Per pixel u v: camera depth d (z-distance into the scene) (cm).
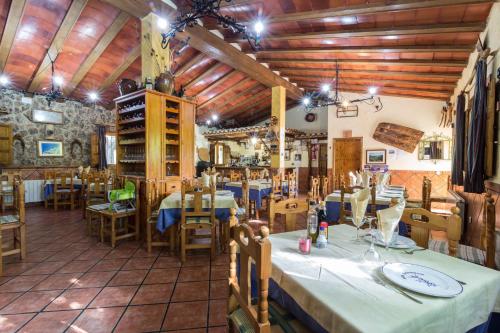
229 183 573
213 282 257
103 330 186
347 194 394
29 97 687
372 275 118
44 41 486
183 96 422
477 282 112
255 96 895
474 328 112
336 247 153
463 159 402
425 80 591
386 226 139
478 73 309
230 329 138
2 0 382
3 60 536
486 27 341
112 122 855
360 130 787
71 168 741
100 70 604
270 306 140
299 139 1038
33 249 345
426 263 132
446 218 168
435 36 406
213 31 501
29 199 653
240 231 121
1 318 198
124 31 470
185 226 306
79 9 394
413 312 90
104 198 470
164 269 286
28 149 686
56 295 231
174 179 399
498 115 278
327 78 696
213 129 1094
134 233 377
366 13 353
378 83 666
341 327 86
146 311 208
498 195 263
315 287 107
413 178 707
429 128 692
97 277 266
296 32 467
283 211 218
